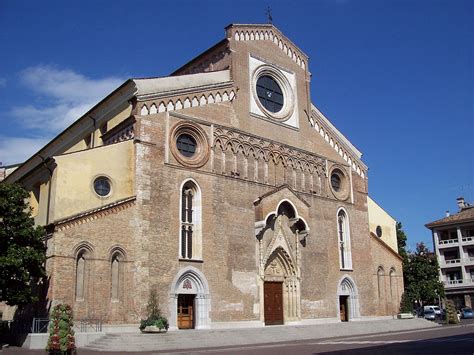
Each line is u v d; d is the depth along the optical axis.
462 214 107.31
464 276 101.06
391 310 56.38
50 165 36.22
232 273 41.66
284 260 46.34
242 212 43.78
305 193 50.03
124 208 36.53
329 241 51.00
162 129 40.06
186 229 40.06
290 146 49.78
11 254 30.98
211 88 44.41
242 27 48.62
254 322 42.25
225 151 43.94
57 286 32.47
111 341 30.94
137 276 35.94
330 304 49.16
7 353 27.67
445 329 48.25
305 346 31.58
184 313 38.66
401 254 73.62
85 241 34.34
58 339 24.84
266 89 49.91
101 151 37.25
